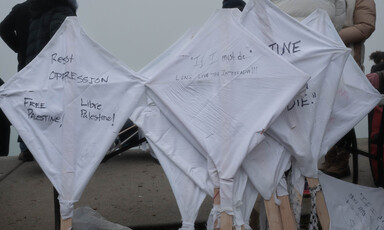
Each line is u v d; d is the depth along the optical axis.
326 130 2.44
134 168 4.58
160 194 3.80
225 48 2.15
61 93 2.17
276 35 2.22
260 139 2.07
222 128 2.12
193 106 2.15
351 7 3.54
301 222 3.19
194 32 2.39
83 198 3.72
